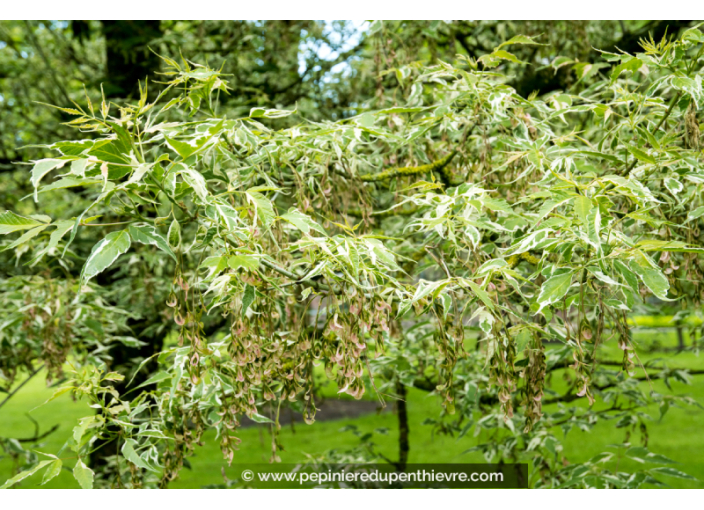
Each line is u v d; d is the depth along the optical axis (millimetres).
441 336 1633
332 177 2295
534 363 1651
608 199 1504
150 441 2037
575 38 4012
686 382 3395
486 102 2209
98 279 4395
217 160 1929
